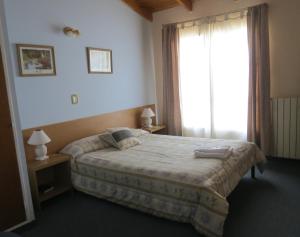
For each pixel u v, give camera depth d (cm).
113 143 343
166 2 461
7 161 238
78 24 361
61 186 316
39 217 267
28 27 301
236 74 416
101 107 405
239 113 423
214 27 425
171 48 471
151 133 453
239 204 272
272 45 386
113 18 419
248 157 306
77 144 332
